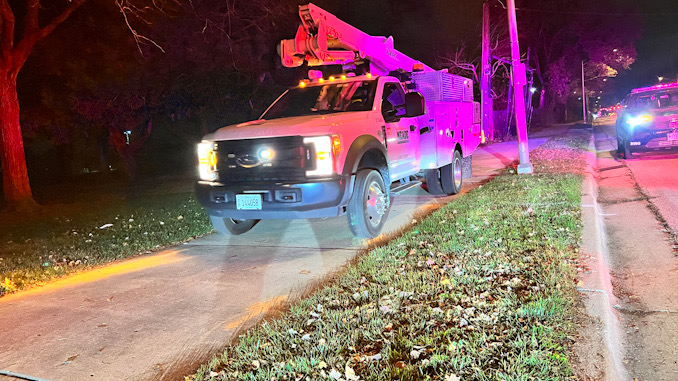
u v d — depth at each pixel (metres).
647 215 7.72
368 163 7.04
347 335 3.78
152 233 8.13
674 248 5.92
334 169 6.23
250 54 19.27
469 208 8.08
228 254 6.72
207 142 6.90
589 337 3.61
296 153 6.28
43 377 3.61
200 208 10.64
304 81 8.62
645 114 14.44
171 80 19.08
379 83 7.83
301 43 8.47
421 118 8.95
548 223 6.64
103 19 15.74
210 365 3.54
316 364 3.39
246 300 4.89
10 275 6.12
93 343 4.11
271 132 6.41
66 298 5.26
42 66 15.84
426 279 4.83
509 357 3.32
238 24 18.33
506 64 35.25
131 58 16.98
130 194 16.86
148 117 21.44
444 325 3.84
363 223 6.74
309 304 4.52
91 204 14.45
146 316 4.62
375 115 7.35
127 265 6.50
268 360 3.53
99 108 18.78
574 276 4.72
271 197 6.34
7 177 13.41
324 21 8.12
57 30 15.46
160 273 5.99
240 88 21.17
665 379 3.34
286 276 5.56
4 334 4.40
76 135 24.16
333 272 5.58
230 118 23.34
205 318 4.50
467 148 11.06
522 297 4.26
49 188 24.53
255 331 4.09
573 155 16.00
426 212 8.54
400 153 7.98
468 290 4.48
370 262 5.54
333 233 7.55
